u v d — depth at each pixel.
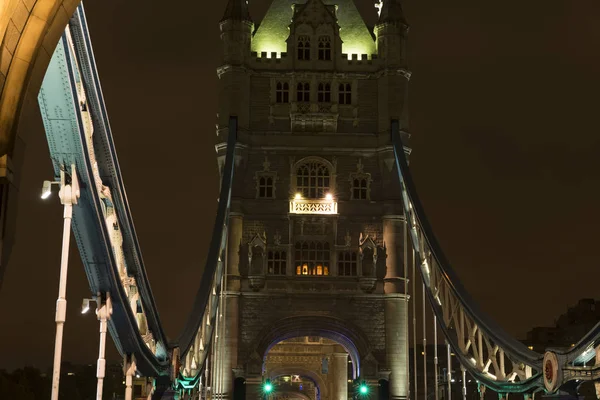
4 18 11.71
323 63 75.50
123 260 28.55
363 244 71.38
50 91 20.09
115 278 26.34
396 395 68.62
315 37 76.25
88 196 22.80
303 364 99.31
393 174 73.31
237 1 76.50
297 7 78.56
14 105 11.92
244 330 69.50
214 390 60.31
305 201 72.31
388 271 71.00
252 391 68.06
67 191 21.73
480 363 45.47
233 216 71.06
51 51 12.45
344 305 70.50
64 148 21.48
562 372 29.97
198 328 49.25
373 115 75.00
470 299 49.97
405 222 70.88
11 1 11.71
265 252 71.00
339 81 75.50
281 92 75.25
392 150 73.12
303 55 75.94
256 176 72.94
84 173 22.31
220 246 63.38
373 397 68.44
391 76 74.88
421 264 63.53
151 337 35.03
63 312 21.36
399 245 71.56
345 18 79.44
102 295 26.66
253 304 70.06
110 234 26.59
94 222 23.86
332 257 71.56
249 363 68.56
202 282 56.69
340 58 75.88
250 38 76.31
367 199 73.00
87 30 20.33
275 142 73.62
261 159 73.50
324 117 73.62
